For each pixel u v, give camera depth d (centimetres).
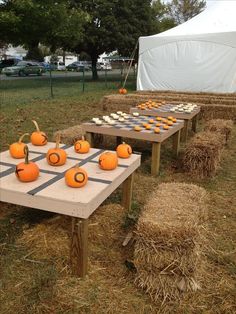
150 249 212
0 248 261
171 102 859
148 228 212
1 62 2941
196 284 224
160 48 1227
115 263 249
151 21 2439
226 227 310
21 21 1432
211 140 448
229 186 414
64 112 913
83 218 215
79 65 3844
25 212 320
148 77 1286
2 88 1538
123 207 331
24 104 1015
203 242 253
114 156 278
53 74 2983
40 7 1398
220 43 1120
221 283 234
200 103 924
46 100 1127
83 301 212
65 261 246
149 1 2431
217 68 1146
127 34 2269
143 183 411
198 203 257
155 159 432
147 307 211
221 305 214
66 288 222
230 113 852
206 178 436
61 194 222
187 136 660
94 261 250
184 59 1193
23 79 2180
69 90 1505
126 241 270
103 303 212
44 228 285
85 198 218
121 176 270
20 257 251
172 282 213
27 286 222
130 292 221
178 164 492
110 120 496
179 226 211
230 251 272
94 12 2105
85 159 301
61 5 1483
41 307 206
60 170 269
